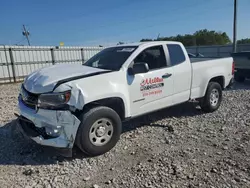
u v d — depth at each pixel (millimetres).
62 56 21328
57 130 3484
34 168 3426
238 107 6520
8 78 17625
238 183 2904
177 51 5203
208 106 5898
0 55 17047
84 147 3607
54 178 3148
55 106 3463
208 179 3004
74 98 3479
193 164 3389
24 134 3840
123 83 4105
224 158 3539
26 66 18734
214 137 4383
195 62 5629
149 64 4648
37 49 19359
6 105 7938
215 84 6016
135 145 4133
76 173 3275
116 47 5098
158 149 3936
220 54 29750
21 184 3029
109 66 4402
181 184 2916
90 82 3703
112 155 3783
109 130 3871
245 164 3340
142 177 3100
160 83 4691
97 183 3014
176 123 5262
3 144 4262
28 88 3850
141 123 5297
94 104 3842
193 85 5441
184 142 4191
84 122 3551
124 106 4137
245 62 10789
